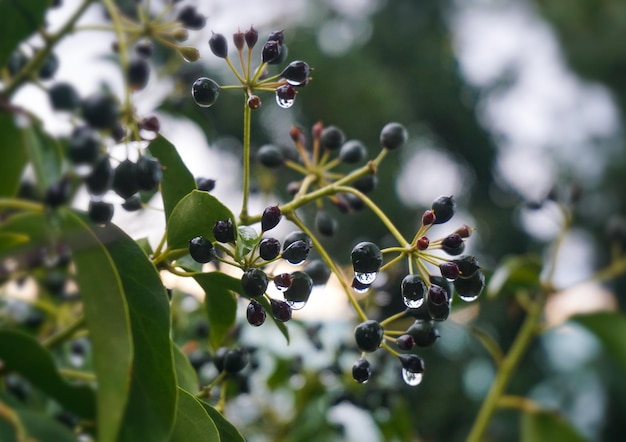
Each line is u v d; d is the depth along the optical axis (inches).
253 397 25.9
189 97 22.7
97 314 15.8
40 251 18.4
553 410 26.0
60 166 20.2
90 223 17.6
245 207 17.6
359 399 23.6
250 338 25.4
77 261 16.0
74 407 17.6
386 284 23.1
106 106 15.6
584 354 58.6
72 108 17.1
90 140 15.5
